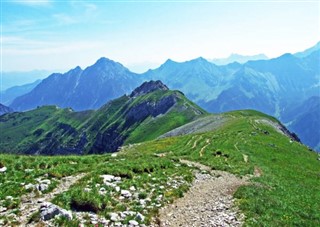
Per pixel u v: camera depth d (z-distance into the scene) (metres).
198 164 46.62
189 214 22.89
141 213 21.66
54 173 28.38
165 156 49.59
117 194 24.56
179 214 22.80
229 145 67.62
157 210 22.73
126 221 19.78
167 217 22.06
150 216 21.39
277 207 25.78
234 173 41.69
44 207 19.48
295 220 23.28
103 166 33.62
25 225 17.80
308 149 83.56
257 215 22.80
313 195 35.00
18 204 20.95
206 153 59.03
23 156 35.38
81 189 22.98
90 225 18.39
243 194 28.11
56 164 33.75
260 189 31.52
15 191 23.30
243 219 21.84
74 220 18.52
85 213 20.11
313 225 22.97
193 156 55.38
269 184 35.91
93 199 21.25
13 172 28.28
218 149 61.50
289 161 58.09
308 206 29.08
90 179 27.28
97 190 23.97
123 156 45.44
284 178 42.84
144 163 36.31
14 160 31.92
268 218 22.44
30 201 21.70
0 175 27.14
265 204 25.81
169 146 77.25
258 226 20.56
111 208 21.56
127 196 24.56
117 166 33.31
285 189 34.81
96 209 20.77
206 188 31.36
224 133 87.94
